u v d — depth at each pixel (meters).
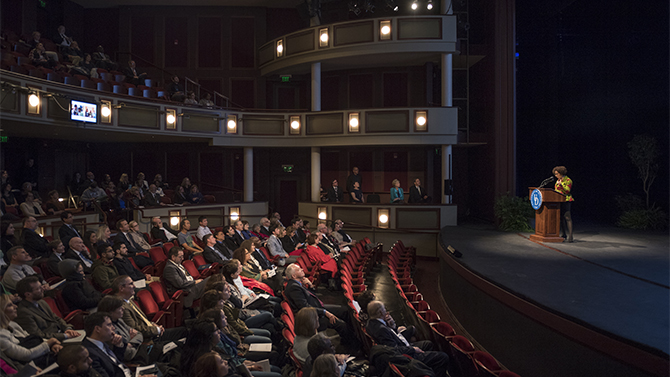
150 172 17.08
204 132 14.42
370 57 14.56
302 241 11.59
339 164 16.72
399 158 16.19
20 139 13.90
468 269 7.04
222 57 17.25
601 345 4.16
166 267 6.63
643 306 4.91
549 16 15.23
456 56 14.73
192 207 13.91
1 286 4.89
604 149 13.66
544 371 5.05
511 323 5.77
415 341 5.87
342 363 4.62
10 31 13.12
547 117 15.87
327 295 9.20
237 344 5.11
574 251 8.39
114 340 4.25
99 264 6.42
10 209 10.02
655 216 11.34
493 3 14.07
